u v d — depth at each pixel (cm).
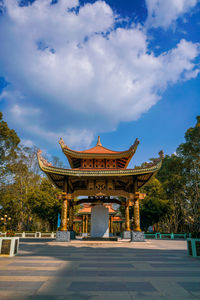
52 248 1741
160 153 2239
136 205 2275
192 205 4469
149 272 811
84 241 2195
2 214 4484
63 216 2252
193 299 518
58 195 2298
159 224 5550
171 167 4684
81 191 2292
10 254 1215
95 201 2747
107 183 2428
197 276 750
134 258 1184
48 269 853
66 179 2375
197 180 4309
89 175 2266
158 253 1438
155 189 4641
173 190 4788
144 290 586
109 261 1067
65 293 555
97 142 2916
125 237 2677
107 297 527
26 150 5441
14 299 508
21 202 4669
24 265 938
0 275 749
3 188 4669
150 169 2202
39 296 530
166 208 4450
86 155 2433
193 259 1159
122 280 689
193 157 4219
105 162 2489
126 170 2253
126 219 2802
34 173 5531
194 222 4378
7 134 4294
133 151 2303
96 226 2648
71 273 783
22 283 647
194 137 4078
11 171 4700
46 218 4394
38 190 4375
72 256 1245
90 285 630
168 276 748
